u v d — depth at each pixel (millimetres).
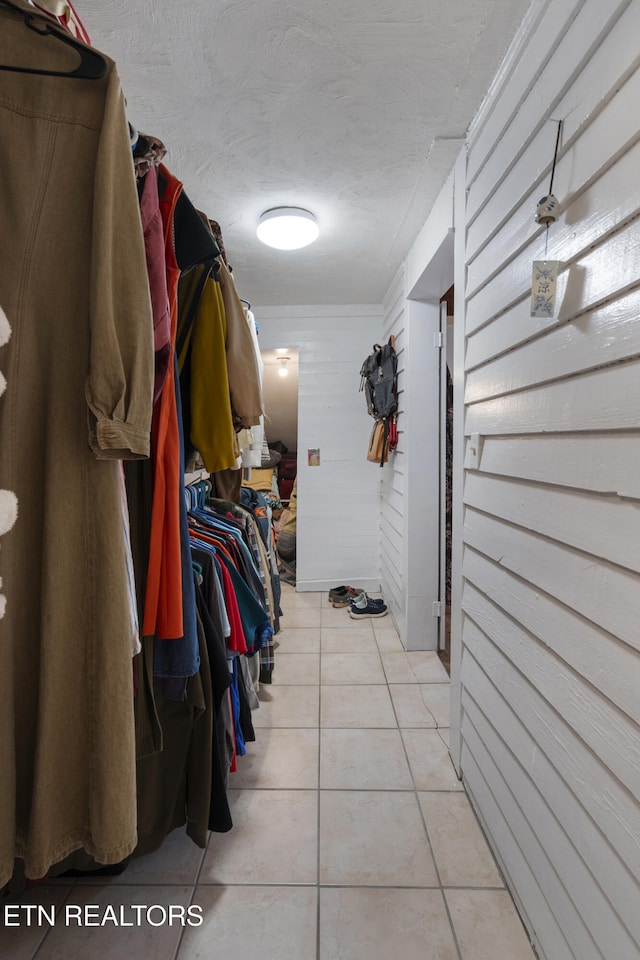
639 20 775
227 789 1702
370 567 3963
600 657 879
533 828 1146
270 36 1239
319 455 3877
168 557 1031
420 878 1350
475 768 1580
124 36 1234
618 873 819
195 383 1409
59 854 749
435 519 2828
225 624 1452
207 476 2416
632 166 792
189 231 1076
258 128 1619
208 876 1362
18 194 710
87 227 742
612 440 845
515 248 1232
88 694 764
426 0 1132
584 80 932
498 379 1355
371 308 3777
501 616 1356
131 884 1338
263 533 2695
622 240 815
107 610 759
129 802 771
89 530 757
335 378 3830
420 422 2803
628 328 795
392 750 1920
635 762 783
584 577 932
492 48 1277
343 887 1322
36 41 708
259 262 2857
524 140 1187
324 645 2939
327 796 1669
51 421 732
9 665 709
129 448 748
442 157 1772
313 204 2143
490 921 1225
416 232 2430
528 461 1169
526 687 1196
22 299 718
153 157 916
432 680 2492
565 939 995
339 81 1402
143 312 782
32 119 715
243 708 1726
